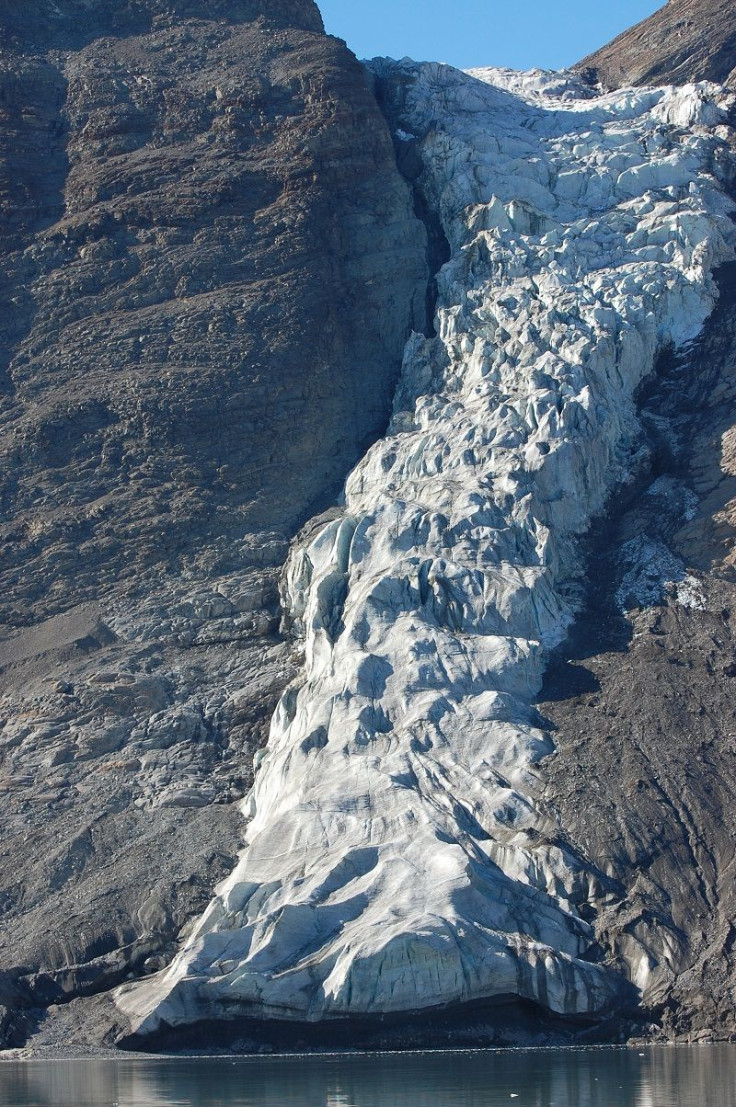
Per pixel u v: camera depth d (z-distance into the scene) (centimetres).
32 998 7775
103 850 8562
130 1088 6256
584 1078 6216
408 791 8081
